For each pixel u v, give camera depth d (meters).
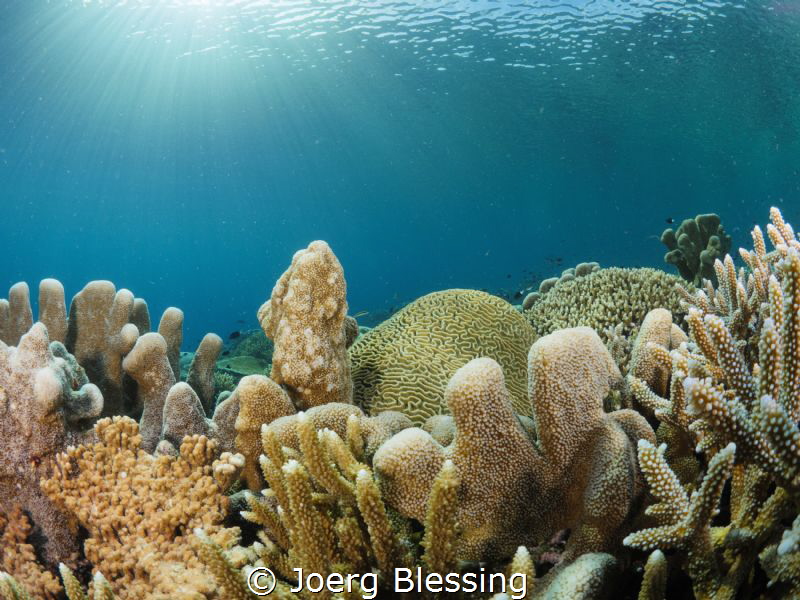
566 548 1.82
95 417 2.58
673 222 13.90
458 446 1.82
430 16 29.81
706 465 1.93
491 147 54.03
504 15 28.62
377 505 1.61
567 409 1.81
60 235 105.00
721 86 34.09
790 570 1.32
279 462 2.00
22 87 43.00
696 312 1.91
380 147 61.12
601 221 89.06
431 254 117.75
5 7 29.08
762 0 23.91
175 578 1.97
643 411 2.15
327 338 2.92
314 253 2.82
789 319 1.36
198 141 63.91
